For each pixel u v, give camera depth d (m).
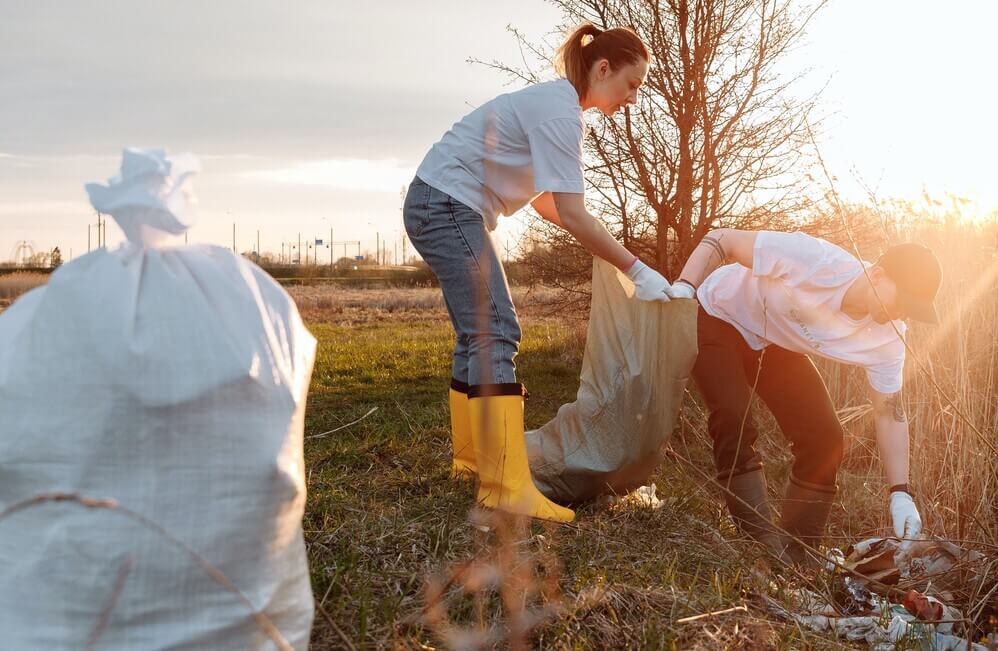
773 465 4.10
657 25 6.70
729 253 3.08
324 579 2.14
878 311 2.78
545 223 7.39
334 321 16.28
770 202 6.75
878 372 2.96
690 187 6.77
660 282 2.95
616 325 3.02
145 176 1.46
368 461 3.72
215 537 1.33
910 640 2.22
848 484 3.82
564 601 2.07
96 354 1.30
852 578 2.62
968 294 3.80
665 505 3.14
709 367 3.03
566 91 2.95
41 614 1.28
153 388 1.30
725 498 2.99
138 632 1.29
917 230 4.09
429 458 3.73
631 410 2.99
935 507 3.11
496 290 2.97
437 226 2.97
